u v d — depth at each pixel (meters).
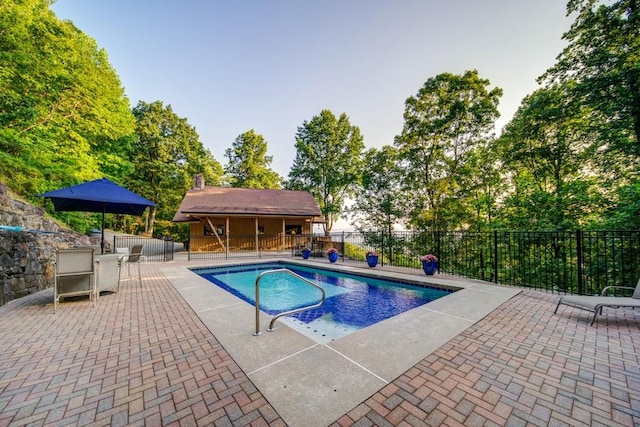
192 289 5.96
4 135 9.72
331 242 14.82
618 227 8.55
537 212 12.16
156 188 26.91
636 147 8.99
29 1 9.85
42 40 10.71
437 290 6.58
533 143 13.36
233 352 2.79
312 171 28.84
